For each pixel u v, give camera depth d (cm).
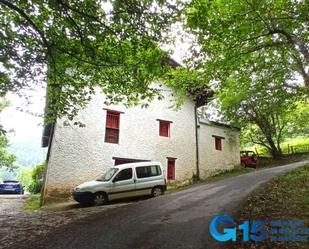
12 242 702
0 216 1095
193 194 1246
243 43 977
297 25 997
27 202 1688
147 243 627
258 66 1195
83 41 879
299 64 1150
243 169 2423
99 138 1714
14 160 3681
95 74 1047
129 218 876
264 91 1589
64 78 1056
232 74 1248
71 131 1620
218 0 867
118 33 854
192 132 2208
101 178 1458
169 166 2014
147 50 918
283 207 795
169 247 595
